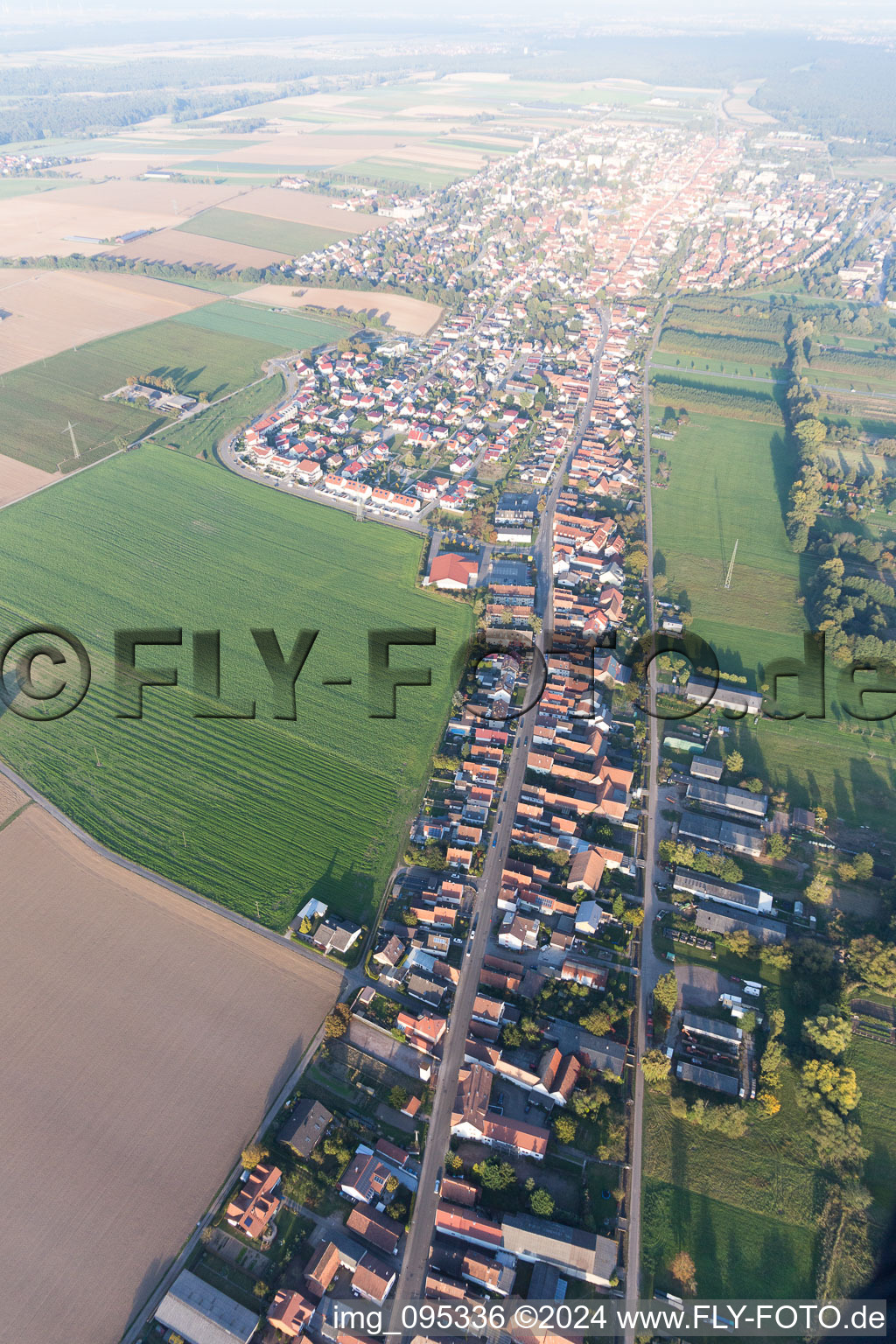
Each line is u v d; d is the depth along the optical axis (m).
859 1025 130.12
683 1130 117.44
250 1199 107.81
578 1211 108.69
